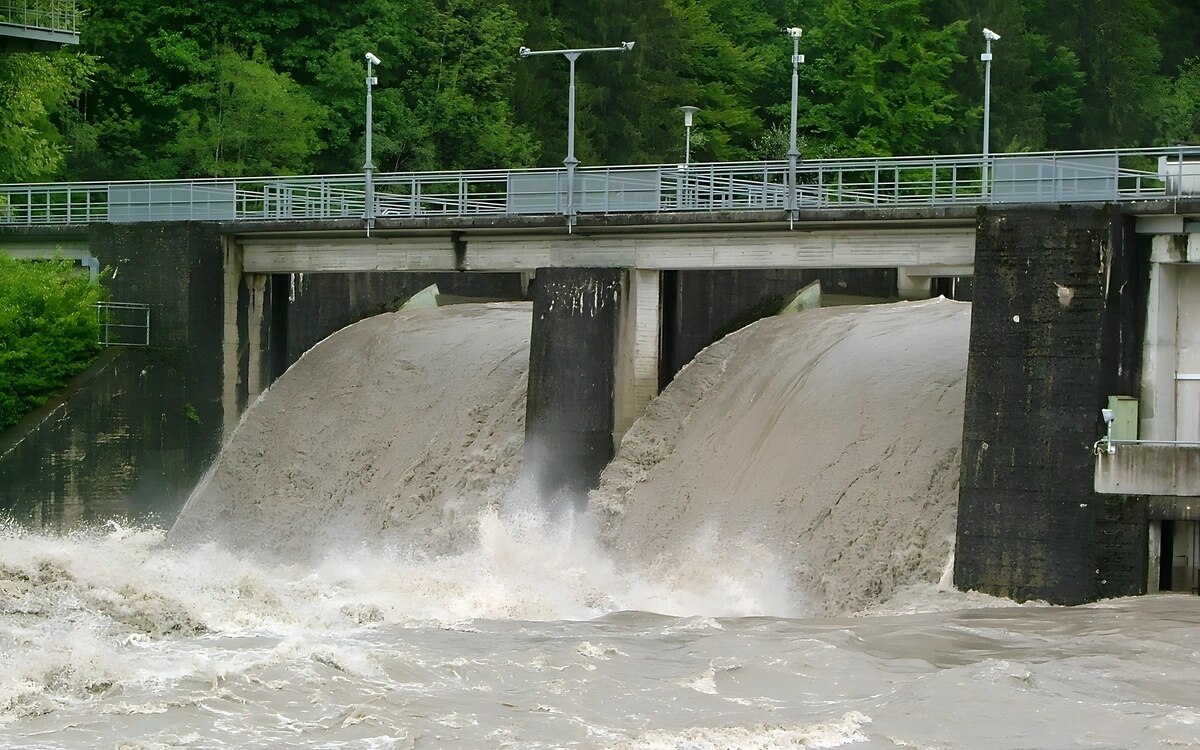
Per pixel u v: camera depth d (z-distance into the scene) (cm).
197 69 11131
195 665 4050
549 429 6412
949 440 5544
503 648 4359
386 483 6806
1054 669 3969
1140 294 5309
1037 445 5191
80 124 11044
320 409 7275
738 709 3694
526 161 12306
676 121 12925
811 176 12719
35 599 4741
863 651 4256
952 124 13362
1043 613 4869
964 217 5569
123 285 7394
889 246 5909
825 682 3925
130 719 3591
